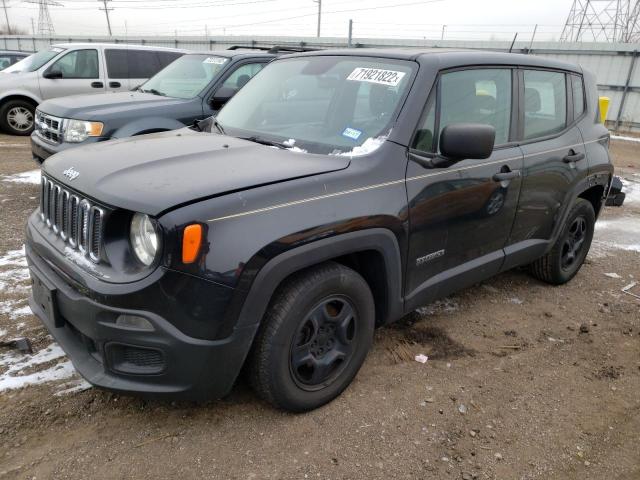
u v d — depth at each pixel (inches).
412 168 113.8
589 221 183.8
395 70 124.0
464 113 129.0
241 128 136.2
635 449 106.5
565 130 163.9
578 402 119.9
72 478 90.0
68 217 99.8
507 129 141.9
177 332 86.5
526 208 147.9
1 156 336.8
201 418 105.6
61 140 231.9
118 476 90.9
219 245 85.9
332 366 110.0
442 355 134.9
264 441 100.7
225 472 93.0
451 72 125.9
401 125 114.3
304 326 102.3
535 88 152.1
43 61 419.2
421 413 112.0
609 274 197.8
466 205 126.1
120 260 89.6
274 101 139.9
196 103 251.3
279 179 96.1
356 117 121.1
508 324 153.9
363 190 104.4
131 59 396.5
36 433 99.1
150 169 98.3
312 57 147.3
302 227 93.7
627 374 132.6
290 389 103.0
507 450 103.3
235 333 90.1
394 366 128.1
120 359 91.5
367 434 104.5
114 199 88.7
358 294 108.3
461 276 133.3
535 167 146.5
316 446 100.4
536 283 184.4
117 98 252.7
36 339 127.6
